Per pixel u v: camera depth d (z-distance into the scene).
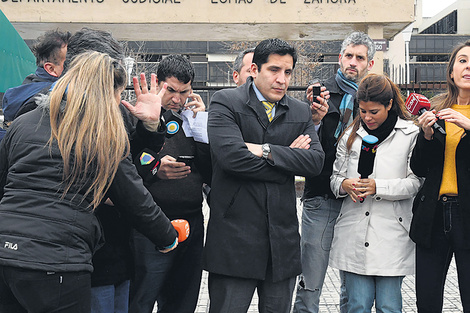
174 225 2.56
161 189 3.00
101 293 2.46
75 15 10.61
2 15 4.76
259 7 10.69
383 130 3.05
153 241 2.30
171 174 2.90
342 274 3.58
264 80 2.63
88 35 2.32
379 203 3.05
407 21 10.70
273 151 2.57
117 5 10.64
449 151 2.86
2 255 1.85
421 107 2.85
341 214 3.20
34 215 1.90
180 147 3.06
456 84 2.95
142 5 10.63
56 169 1.96
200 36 11.89
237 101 2.67
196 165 3.12
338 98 3.48
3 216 1.91
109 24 10.79
